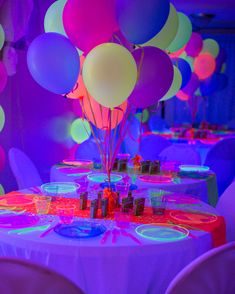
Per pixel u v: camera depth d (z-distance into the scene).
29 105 5.00
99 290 1.62
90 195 2.44
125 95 2.01
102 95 1.99
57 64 2.04
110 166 2.33
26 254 1.66
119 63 1.91
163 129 7.59
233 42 9.17
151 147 4.72
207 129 7.88
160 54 2.28
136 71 2.02
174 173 3.23
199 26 8.58
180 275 1.26
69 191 2.52
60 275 1.19
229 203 2.53
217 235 1.85
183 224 1.90
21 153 3.29
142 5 2.02
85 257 1.58
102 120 2.43
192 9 7.58
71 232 1.73
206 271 1.26
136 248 1.60
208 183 3.07
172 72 2.36
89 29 2.04
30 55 2.09
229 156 4.70
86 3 2.00
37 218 1.93
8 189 4.52
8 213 2.02
